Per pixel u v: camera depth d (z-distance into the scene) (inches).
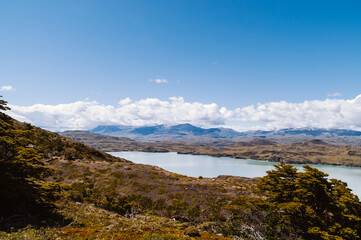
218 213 1014.4
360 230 701.3
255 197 1283.2
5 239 355.9
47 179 1456.7
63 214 620.7
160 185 1471.5
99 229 512.7
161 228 615.5
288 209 816.3
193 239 501.4
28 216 521.7
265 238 604.7
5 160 564.7
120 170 1700.3
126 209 940.6
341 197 791.1
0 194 501.0
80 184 1397.6
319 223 736.3
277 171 960.3
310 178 824.9
